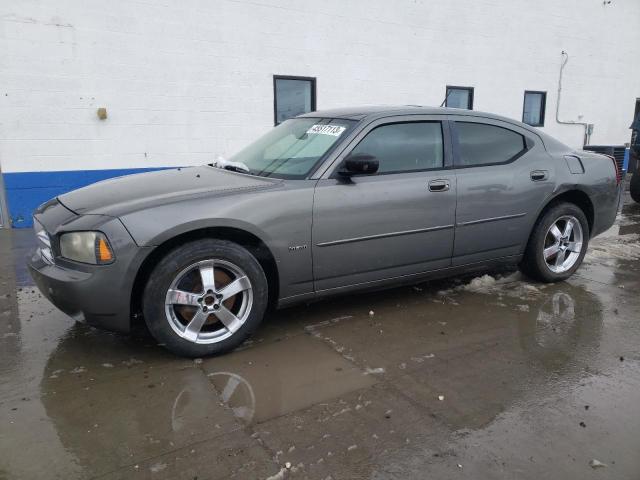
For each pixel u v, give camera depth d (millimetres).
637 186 9734
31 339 3588
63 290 3041
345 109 4246
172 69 8258
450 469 2271
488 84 11961
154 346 3475
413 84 10805
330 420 2633
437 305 4262
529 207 4457
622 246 6402
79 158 7805
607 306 4254
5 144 7305
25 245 6418
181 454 2361
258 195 3328
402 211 3805
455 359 3309
